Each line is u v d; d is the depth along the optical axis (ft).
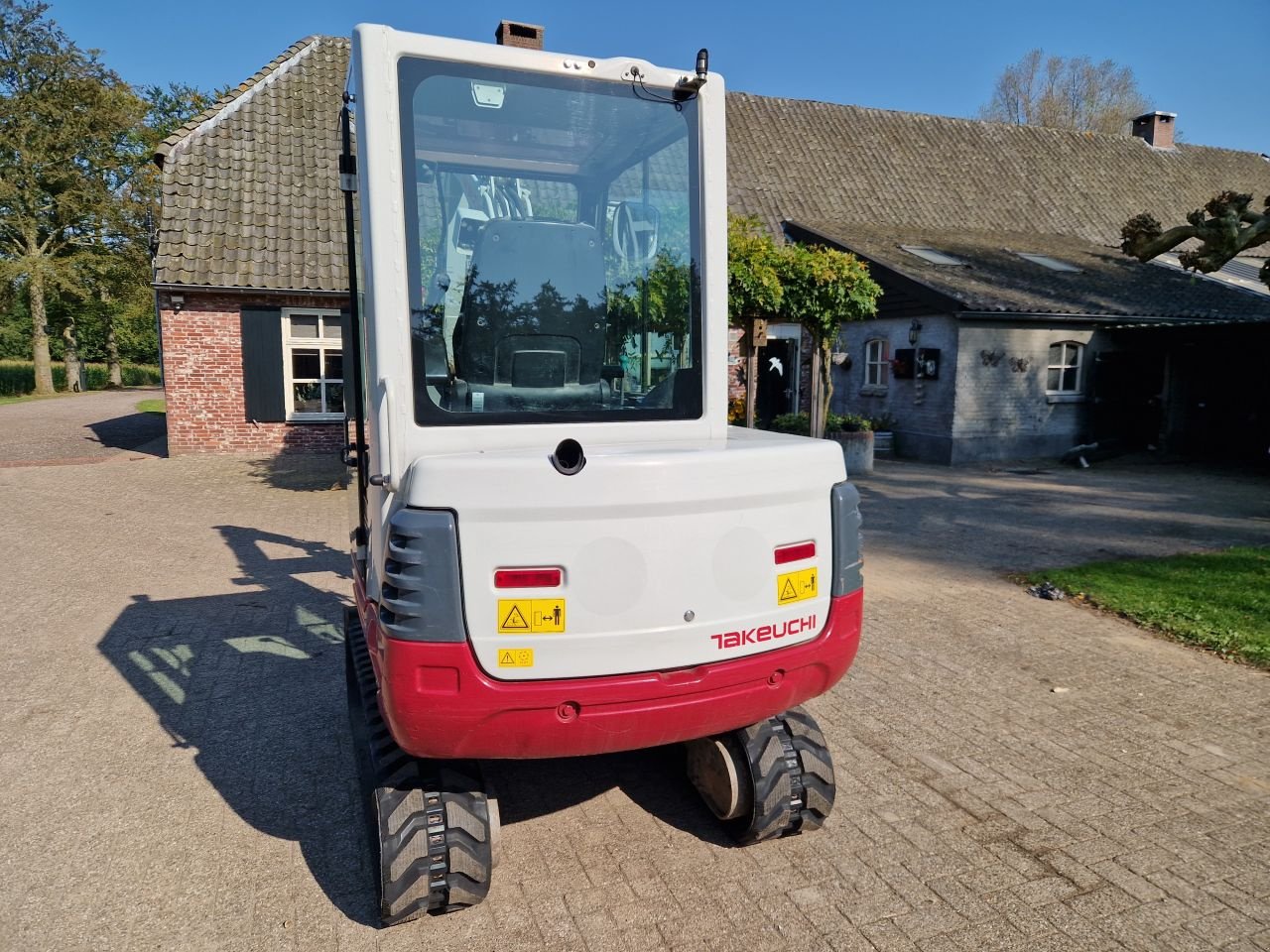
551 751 8.57
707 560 8.80
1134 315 49.65
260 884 10.19
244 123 51.85
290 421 48.32
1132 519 33.09
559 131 10.12
